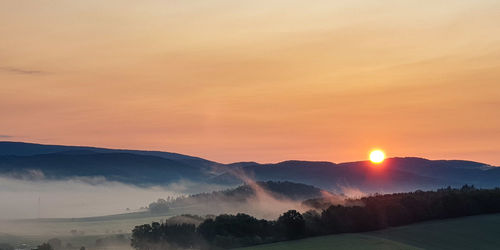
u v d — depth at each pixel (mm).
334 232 133625
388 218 138625
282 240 129125
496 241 122625
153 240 138125
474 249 116312
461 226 136000
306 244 122188
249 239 128625
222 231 133500
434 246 119000
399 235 128875
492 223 138125
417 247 116875
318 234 132625
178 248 135875
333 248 116375
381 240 123562
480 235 127500
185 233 136750
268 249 118000
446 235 128125
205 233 135500
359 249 114812
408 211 141500
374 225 136125
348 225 134375
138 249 139875
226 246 128125
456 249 116438
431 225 138125
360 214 135750
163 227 140000
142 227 142875
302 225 130750
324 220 134625
